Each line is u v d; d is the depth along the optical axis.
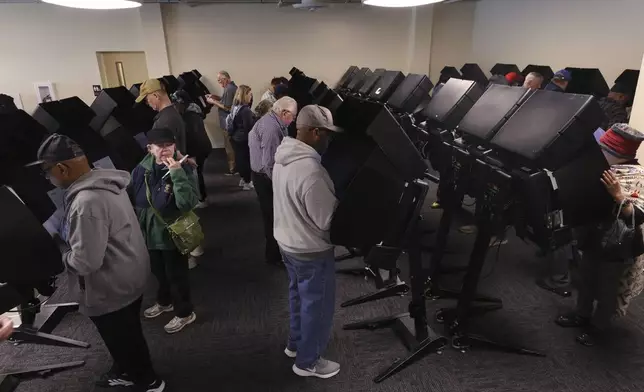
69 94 6.42
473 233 3.53
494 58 6.52
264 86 6.96
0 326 1.30
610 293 2.12
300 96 4.73
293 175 1.62
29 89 6.27
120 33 6.27
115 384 1.95
